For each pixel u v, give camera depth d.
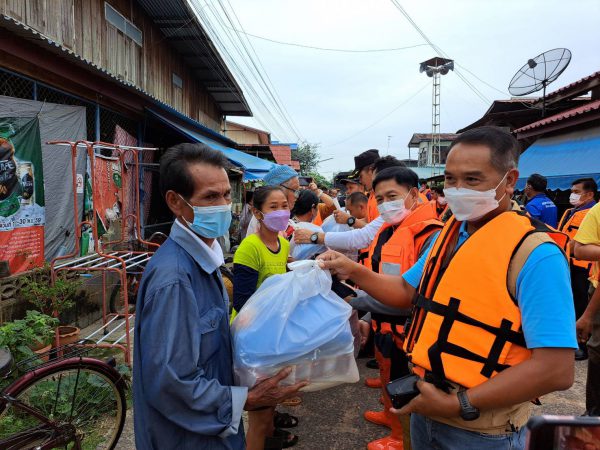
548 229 1.27
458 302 1.28
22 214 4.36
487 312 1.23
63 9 6.26
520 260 1.21
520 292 1.20
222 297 1.51
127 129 7.28
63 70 5.05
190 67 12.59
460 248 1.33
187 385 1.25
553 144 8.38
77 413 2.79
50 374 2.37
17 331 3.09
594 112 7.07
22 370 2.95
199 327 1.35
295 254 3.36
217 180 1.42
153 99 6.87
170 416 1.26
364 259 3.04
